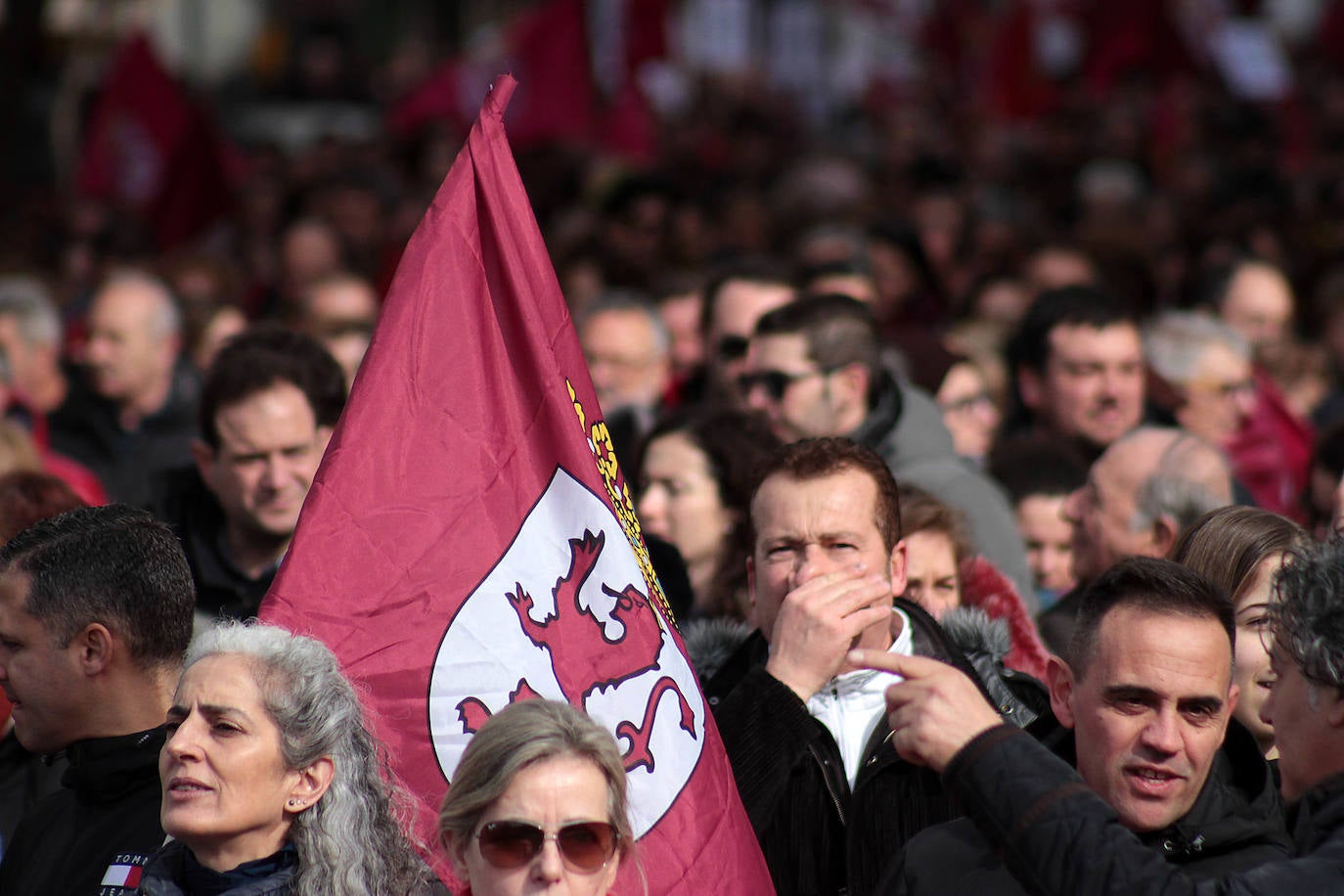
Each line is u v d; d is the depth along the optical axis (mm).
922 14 98438
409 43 91312
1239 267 33750
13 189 56625
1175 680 11930
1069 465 23031
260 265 47562
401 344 13250
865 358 21047
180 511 19859
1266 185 54719
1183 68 73188
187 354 31734
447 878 12531
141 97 48875
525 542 13227
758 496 14992
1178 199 54062
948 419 26656
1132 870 10828
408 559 12883
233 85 86500
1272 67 81000
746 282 25453
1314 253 44750
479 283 13617
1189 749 11977
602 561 13336
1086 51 74375
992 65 68188
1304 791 11914
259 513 19219
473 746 11383
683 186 57906
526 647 13008
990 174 63219
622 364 27484
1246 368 26391
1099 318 25125
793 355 21031
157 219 48875
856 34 97125
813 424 20953
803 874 14531
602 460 14023
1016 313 35719
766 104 82875
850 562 14570
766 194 61562
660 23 57000
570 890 11109
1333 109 70438
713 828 13094
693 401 28859
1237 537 14828
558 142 51938
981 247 45188
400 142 60438
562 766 11156
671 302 31828
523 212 13914
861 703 15180
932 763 11539
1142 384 25656
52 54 65000
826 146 75625
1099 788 12156
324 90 81188
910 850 12711
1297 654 11766
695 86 81812
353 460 12906
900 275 35875
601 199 46562
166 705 13820
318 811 11898
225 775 11641
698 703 13500
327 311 31094
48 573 13523
